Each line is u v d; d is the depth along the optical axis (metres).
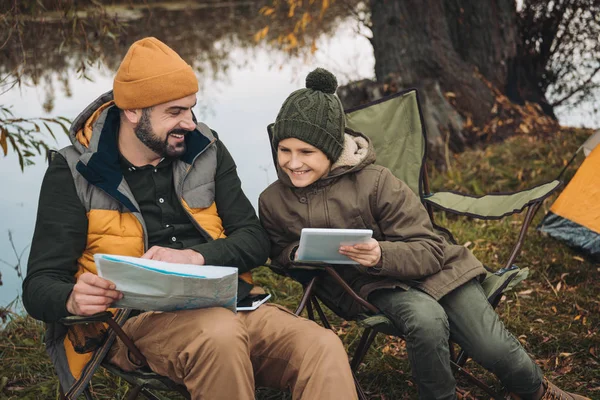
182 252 2.49
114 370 2.46
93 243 2.50
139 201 2.60
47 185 2.49
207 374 2.23
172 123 2.52
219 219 2.73
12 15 4.01
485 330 2.59
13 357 3.41
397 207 2.69
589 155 4.29
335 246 2.43
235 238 2.63
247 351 2.30
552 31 6.26
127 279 2.18
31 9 4.16
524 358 2.59
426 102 5.71
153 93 2.47
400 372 3.17
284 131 2.62
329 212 2.71
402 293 2.60
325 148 2.62
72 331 2.39
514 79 6.33
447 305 2.66
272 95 8.29
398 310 2.55
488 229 4.55
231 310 2.38
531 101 6.36
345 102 5.80
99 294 2.19
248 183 5.48
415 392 3.07
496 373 2.61
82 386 2.41
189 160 2.66
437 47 5.86
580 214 4.26
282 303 3.85
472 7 5.99
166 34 11.93
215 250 2.55
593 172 4.25
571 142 5.55
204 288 2.22
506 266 2.86
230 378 2.23
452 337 2.66
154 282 2.18
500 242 4.40
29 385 3.21
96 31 4.39
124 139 2.59
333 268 2.67
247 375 2.26
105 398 3.07
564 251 4.28
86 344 2.39
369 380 3.16
